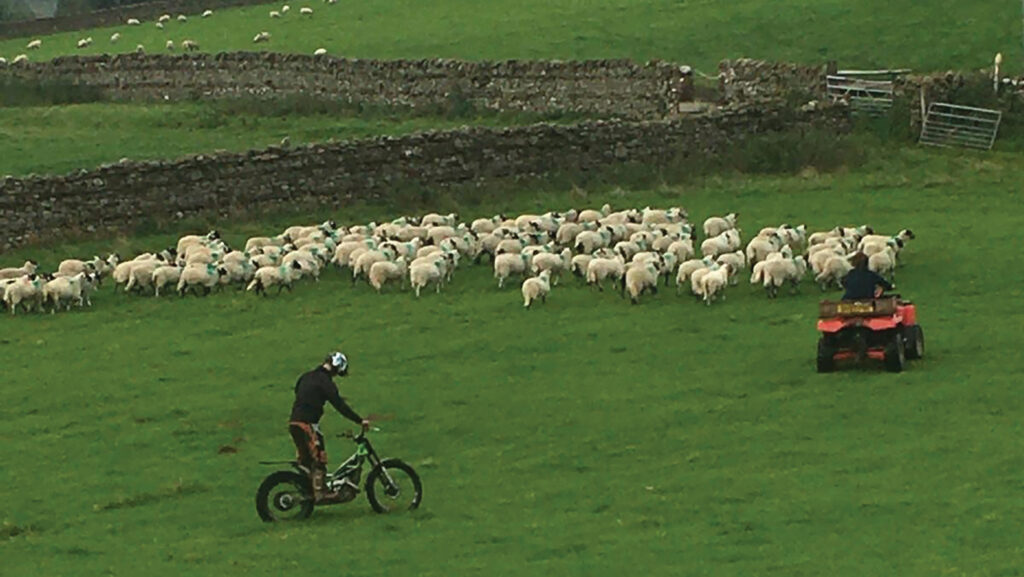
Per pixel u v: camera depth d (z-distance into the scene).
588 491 27.77
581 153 60.91
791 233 46.19
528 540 25.11
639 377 35.25
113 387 36.41
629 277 41.81
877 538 24.19
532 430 31.88
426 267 43.66
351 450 30.98
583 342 38.44
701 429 31.23
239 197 54.72
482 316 41.41
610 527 25.62
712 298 41.84
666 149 62.44
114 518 27.70
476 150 59.12
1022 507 25.30
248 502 28.27
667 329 39.25
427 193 57.16
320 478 26.58
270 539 25.86
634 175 60.47
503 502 27.39
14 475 30.44
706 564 23.41
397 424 32.72
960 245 48.16
